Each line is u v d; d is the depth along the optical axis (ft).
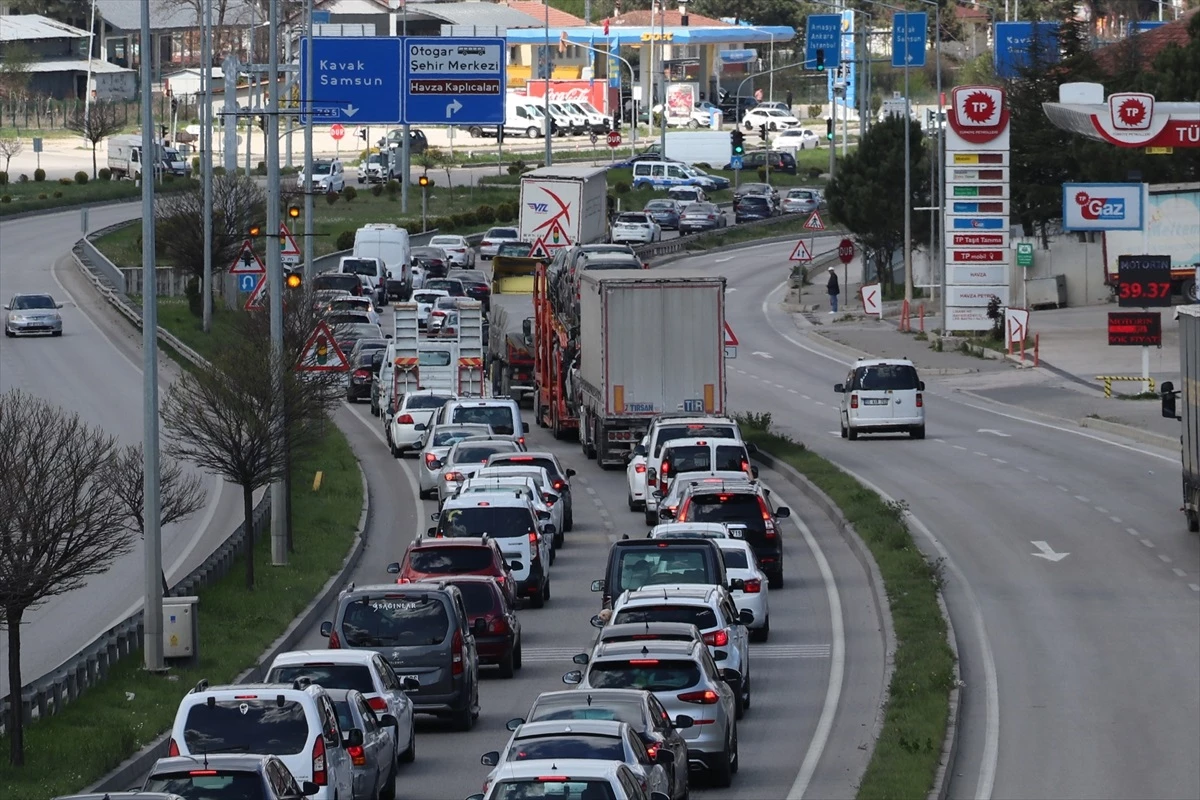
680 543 310.45
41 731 249.55
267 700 192.95
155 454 297.12
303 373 413.59
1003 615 343.87
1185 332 416.26
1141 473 497.05
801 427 614.34
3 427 289.33
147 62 316.81
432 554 315.37
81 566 247.50
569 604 370.53
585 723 183.93
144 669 296.30
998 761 247.09
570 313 602.85
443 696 262.06
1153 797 228.02
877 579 372.79
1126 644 319.47
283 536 397.60
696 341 521.24
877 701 281.33
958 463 524.52
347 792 199.93
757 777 235.81
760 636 327.26
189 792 168.25
